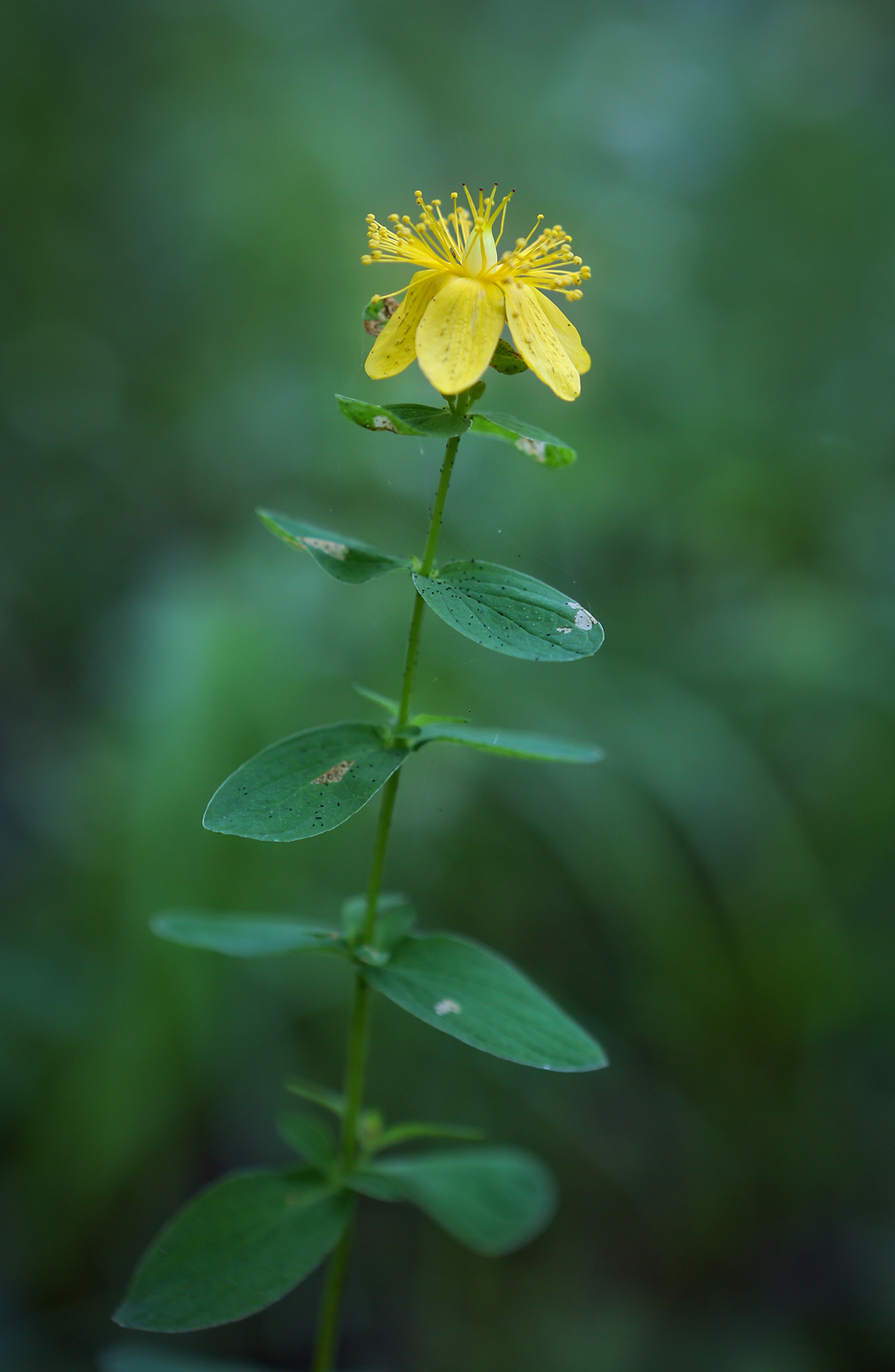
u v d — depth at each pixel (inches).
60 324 25.7
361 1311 15.6
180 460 25.2
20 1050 15.5
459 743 11.3
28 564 24.0
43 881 18.4
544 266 11.4
